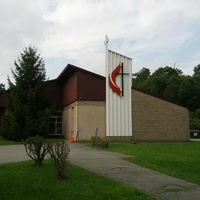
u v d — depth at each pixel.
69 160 14.02
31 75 29.89
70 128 30.33
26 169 11.23
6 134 28.78
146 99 28.55
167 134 28.69
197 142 27.42
